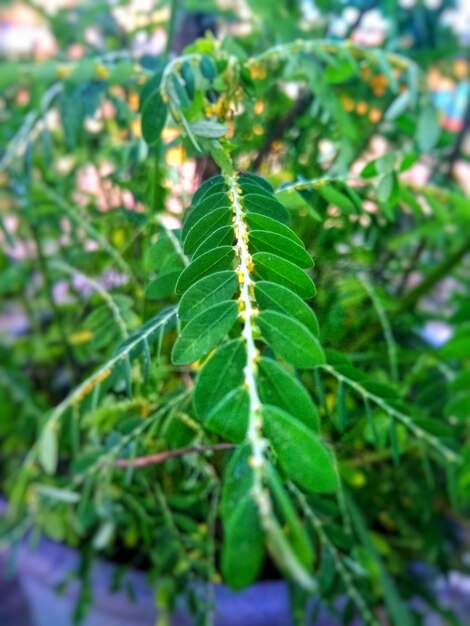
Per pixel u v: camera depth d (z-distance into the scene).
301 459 0.05
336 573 0.13
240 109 0.10
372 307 0.15
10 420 0.21
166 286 0.08
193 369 0.10
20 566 0.18
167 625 0.17
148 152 0.11
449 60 0.23
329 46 0.13
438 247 0.21
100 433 0.14
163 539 0.15
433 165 0.22
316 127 0.14
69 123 0.14
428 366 0.17
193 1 0.16
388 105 0.17
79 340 0.16
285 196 0.09
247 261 0.06
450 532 0.20
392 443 0.10
